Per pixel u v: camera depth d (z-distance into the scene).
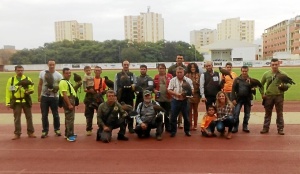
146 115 8.62
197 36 160.88
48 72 9.08
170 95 9.04
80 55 89.31
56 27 139.50
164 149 7.59
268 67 60.62
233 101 9.05
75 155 7.24
